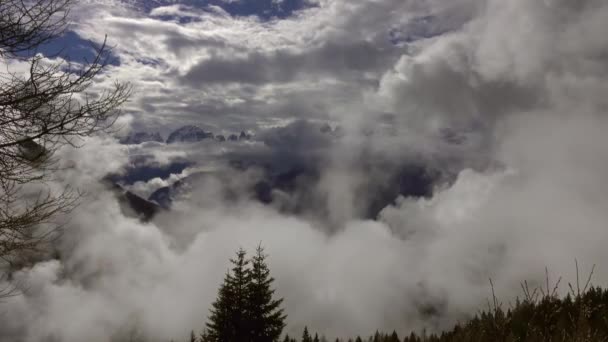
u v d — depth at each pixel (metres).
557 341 3.29
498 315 3.82
